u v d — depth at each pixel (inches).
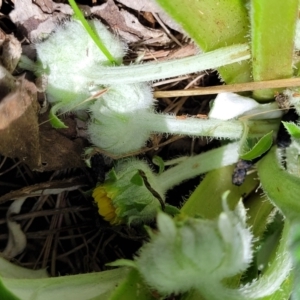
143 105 3.6
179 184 4.1
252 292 3.1
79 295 3.4
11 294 2.7
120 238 4.0
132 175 3.5
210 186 3.8
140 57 3.8
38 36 3.6
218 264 2.9
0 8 3.7
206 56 3.5
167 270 2.9
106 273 3.5
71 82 3.5
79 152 3.8
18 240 3.9
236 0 3.3
